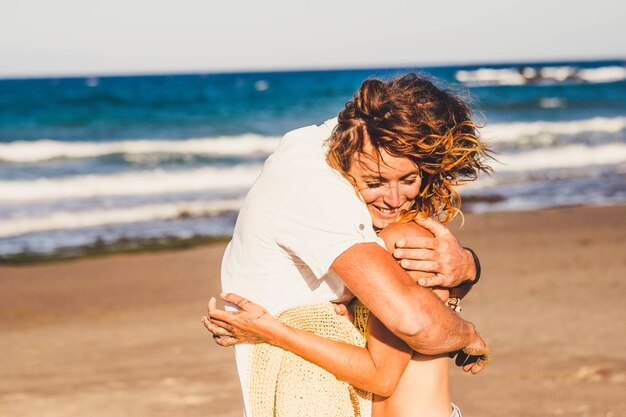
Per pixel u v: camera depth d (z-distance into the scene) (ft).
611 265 36.88
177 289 35.65
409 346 7.84
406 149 7.25
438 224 7.88
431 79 7.88
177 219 51.83
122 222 50.78
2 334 28.94
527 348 23.67
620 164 76.07
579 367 21.53
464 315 28.37
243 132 106.83
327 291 7.99
